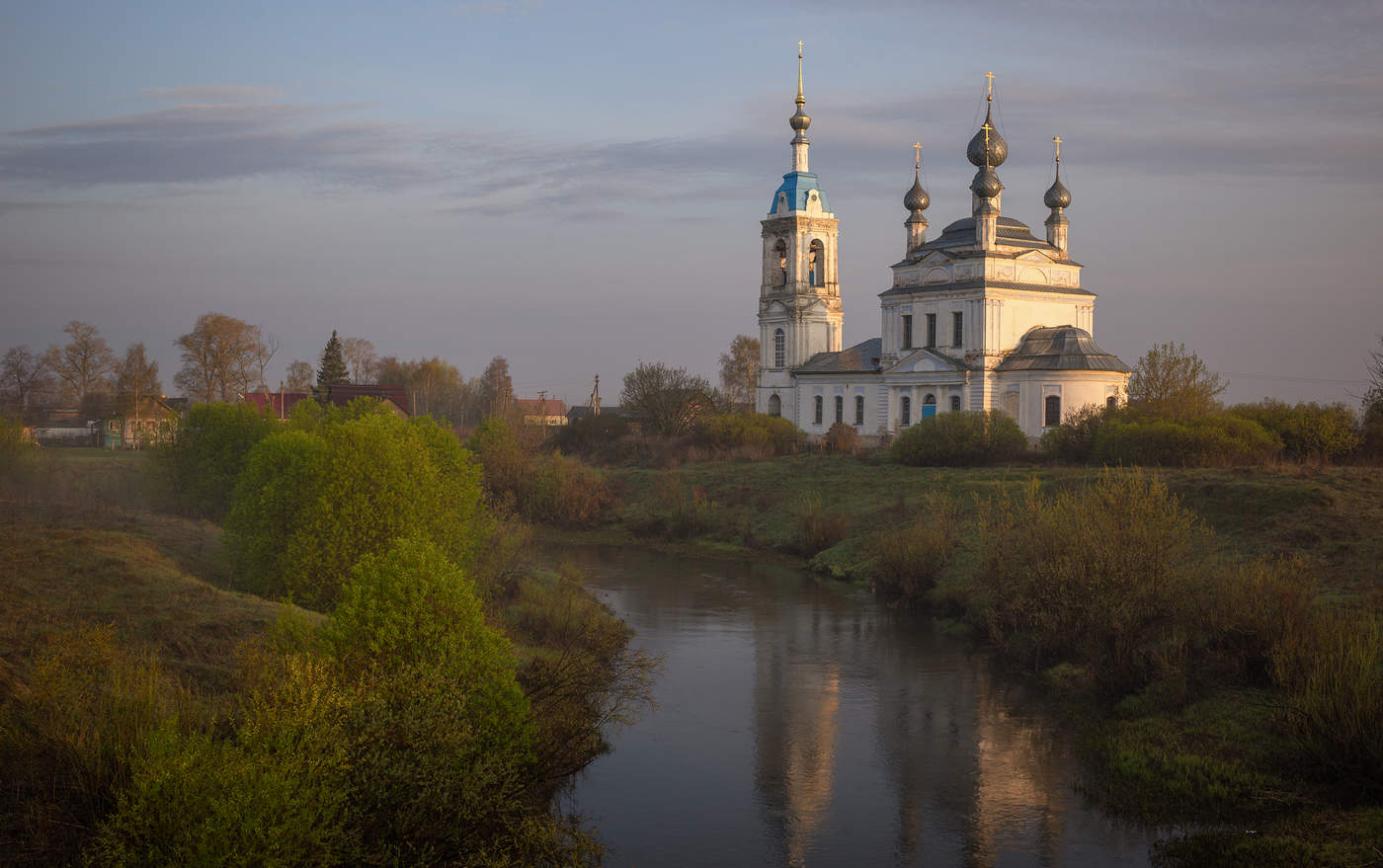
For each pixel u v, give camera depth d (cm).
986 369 8606
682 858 2258
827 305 10812
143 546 3628
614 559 6291
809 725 3116
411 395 16388
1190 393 7044
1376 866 1917
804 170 10919
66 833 1606
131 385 11100
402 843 1686
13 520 3891
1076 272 9225
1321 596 3256
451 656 2073
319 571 3238
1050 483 5862
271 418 5306
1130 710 2945
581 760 2667
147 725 1752
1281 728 2503
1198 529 3591
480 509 4125
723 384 18812
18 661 2186
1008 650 3803
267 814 1486
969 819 2438
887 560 5041
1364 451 6156
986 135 8806
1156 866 2156
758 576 5675
